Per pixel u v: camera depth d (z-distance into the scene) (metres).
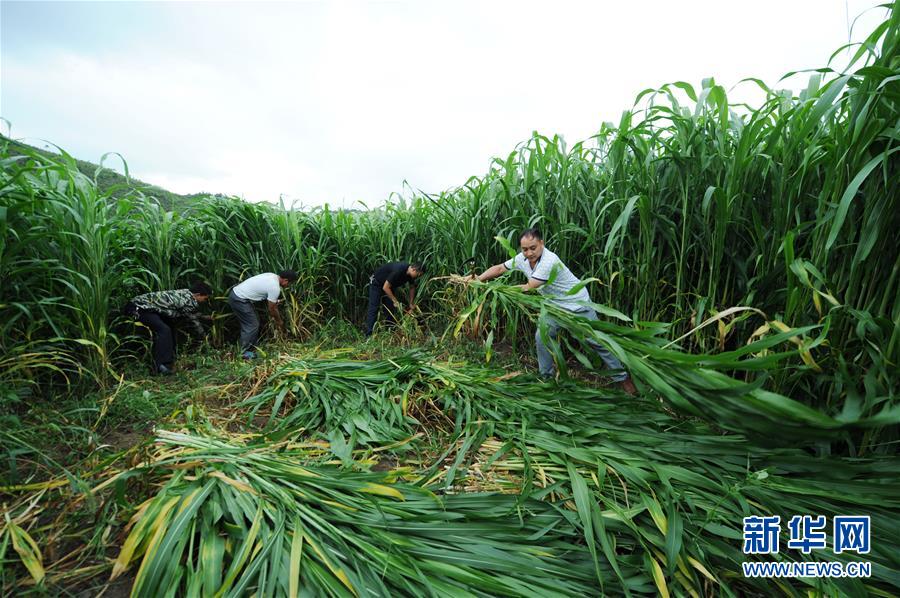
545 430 2.21
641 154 2.76
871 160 1.58
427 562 1.27
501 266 3.31
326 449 2.12
